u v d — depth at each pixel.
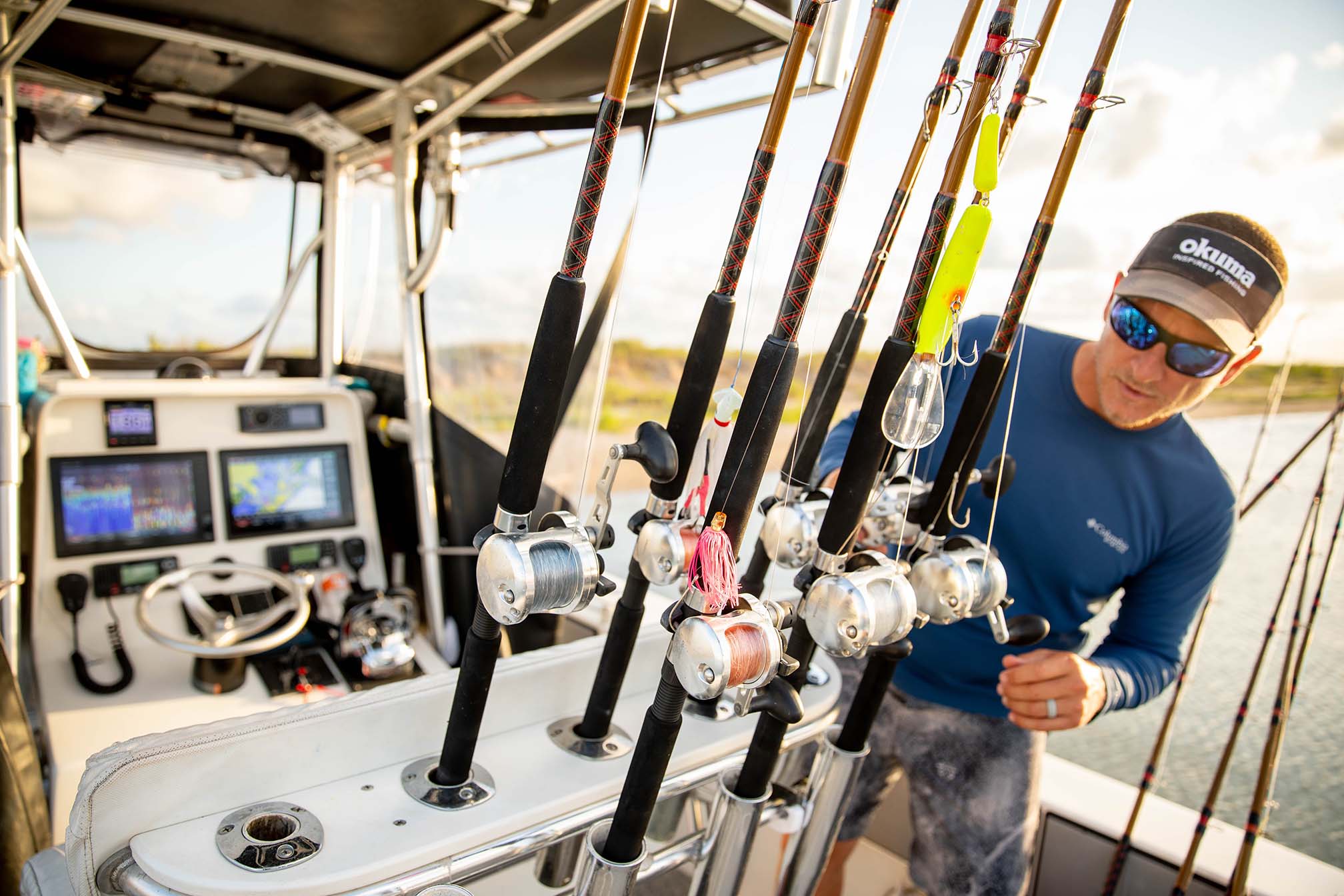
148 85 2.39
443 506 2.58
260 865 0.71
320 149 2.90
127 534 2.24
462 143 2.74
